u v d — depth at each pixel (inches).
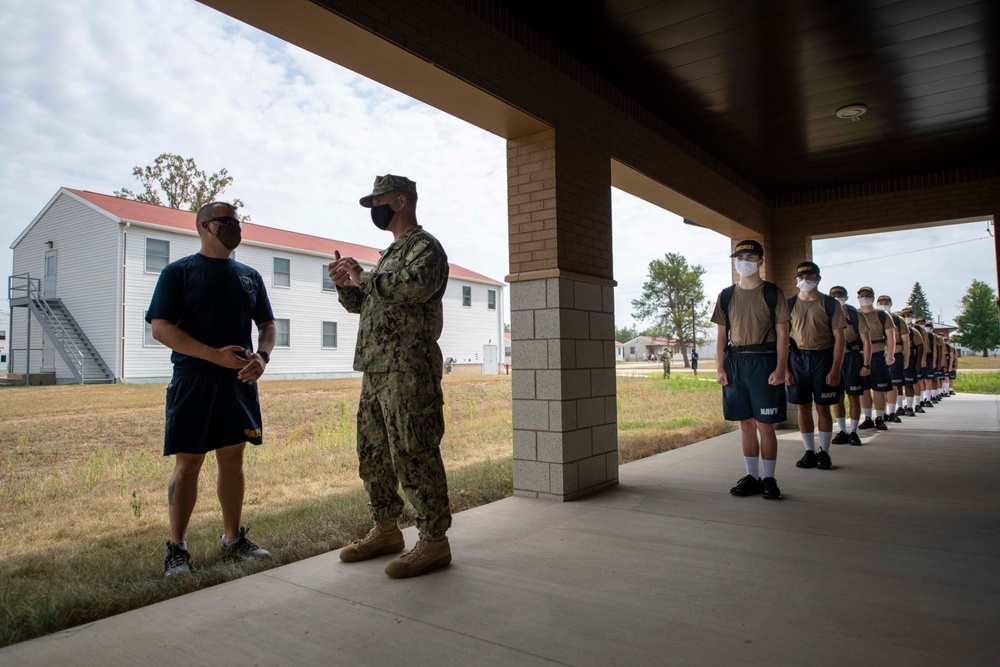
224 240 125.0
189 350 115.5
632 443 297.1
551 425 184.2
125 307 706.8
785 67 213.3
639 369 1678.2
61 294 765.3
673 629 89.7
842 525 146.9
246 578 115.3
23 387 655.8
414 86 162.1
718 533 141.6
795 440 302.5
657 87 227.1
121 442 337.4
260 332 135.9
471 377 922.1
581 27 185.9
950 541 132.9
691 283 1936.5
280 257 846.5
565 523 153.3
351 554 124.6
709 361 2255.2
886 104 245.0
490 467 229.3
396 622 93.8
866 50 201.5
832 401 221.6
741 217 334.0
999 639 84.9
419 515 117.5
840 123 264.1
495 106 174.6
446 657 82.0
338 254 124.3
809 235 368.5
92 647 87.1
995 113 256.1
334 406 484.1
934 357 513.0
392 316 118.4
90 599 103.0
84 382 702.5
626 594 104.0
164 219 767.1
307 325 877.8
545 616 95.1
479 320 1182.3
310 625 93.3
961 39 195.5
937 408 467.5
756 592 104.1
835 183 352.5
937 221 332.2
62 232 768.3
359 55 145.9
